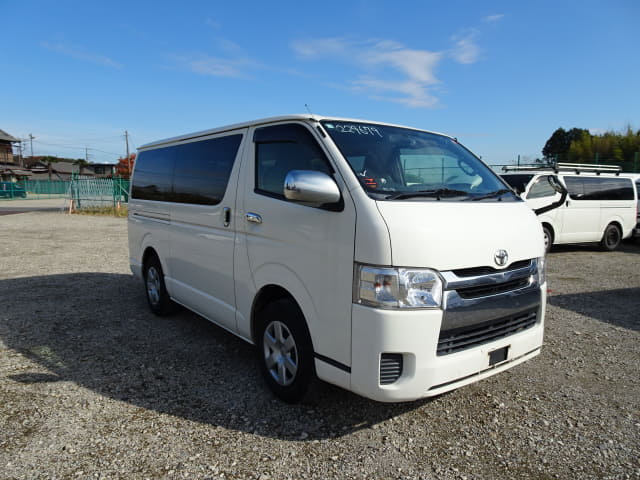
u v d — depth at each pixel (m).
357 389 2.68
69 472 2.55
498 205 3.28
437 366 2.62
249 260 3.53
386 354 2.57
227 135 4.03
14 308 5.79
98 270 8.38
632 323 5.36
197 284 4.41
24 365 4.02
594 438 2.96
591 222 11.01
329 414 3.21
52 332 4.89
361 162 3.04
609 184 11.46
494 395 3.54
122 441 2.86
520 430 3.05
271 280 3.30
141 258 5.68
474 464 2.67
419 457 2.74
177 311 5.47
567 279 7.88
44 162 80.12
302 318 3.11
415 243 2.58
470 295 2.77
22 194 44.50
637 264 9.52
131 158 47.34
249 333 3.65
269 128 3.56
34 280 7.45
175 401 3.39
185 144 4.72
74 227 16.48
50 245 11.68
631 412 3.30
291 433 2.97
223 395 3.49
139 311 5.75
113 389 3.58
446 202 3.01
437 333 2.61
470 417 3.21
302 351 3.09
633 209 11.88
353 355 2.67
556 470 2.62
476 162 4.02
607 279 7.88
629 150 31.64
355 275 2.65
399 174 3.20
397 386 2.58
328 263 2.80
